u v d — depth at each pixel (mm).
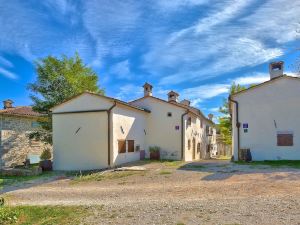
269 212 6711
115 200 9258
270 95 17453
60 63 26328
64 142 19031
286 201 7523
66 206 8789
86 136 18359
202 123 32125
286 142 16828
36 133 24469
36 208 8750
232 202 7793
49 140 24562
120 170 15602
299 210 6711
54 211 8273
